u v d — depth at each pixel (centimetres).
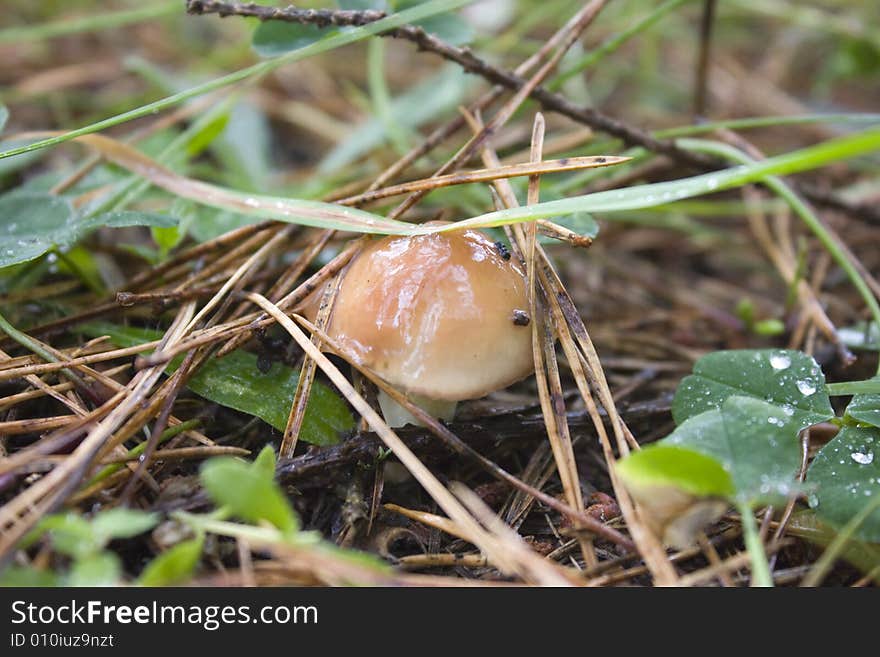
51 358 25
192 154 30
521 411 26
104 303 27
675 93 42
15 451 24
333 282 25
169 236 27
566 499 24
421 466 23
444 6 27
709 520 22
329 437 25
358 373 25
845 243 32
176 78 38
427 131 38
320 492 24
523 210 24
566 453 24
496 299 24
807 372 25
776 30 49
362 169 33
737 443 23
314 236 27
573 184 29
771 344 29
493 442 25
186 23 47
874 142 21
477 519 24
